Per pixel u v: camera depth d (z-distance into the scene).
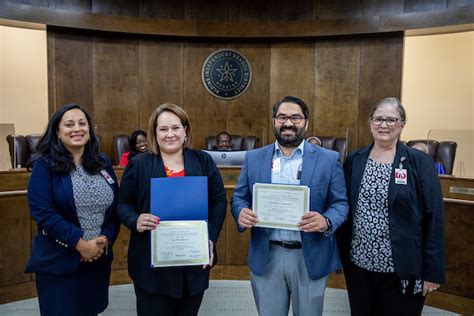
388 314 1.84
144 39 6.25
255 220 1.77
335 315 2.96
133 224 1.69
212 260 1.75
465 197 2.87
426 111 6.79
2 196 2.96
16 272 3.10
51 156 1.79
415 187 1.78
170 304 1.76
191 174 1.79
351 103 6.14
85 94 6.04
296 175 1.83
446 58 6.60
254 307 3.08
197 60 6.38
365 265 1.84
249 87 6.44
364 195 1.83
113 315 2.93
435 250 1.76
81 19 5.66
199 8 6.18
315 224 1.68
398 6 5.61
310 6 6.06
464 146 6.28
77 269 1.81
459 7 5.15
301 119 1.81
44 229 1.73
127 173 1.80
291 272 1.84
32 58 6.42
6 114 6.33
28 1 5.41
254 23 6.13
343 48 6.13
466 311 2.94
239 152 3.58
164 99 6.37
